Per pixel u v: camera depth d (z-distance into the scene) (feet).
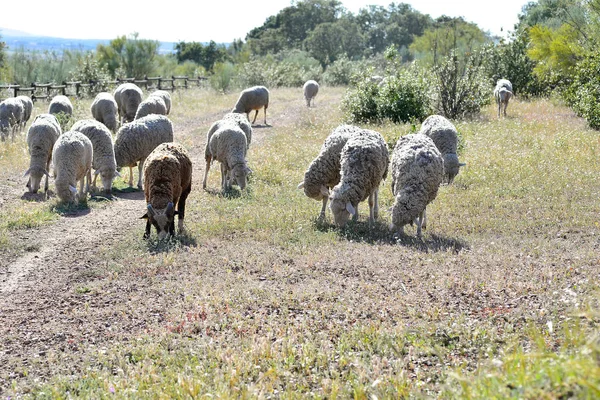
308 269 28.89
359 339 21.16
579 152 56.24
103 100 68.33
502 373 14.55
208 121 86.22
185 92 124.77
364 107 81.10
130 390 17.78
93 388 18.60
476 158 55.21
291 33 334.85
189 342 21.56
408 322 22.40
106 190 45.39
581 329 18.80
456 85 83.30
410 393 16.63
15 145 59.93
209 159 48.60
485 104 86.02
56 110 68.90
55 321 24.21
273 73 152.25
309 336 21.39
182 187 35.78
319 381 18.54
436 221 37.60
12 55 115.24
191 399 17.04
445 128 47.32
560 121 78.89
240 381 18.38
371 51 301.22
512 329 21.09
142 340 21.93
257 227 36.83
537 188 44.34
